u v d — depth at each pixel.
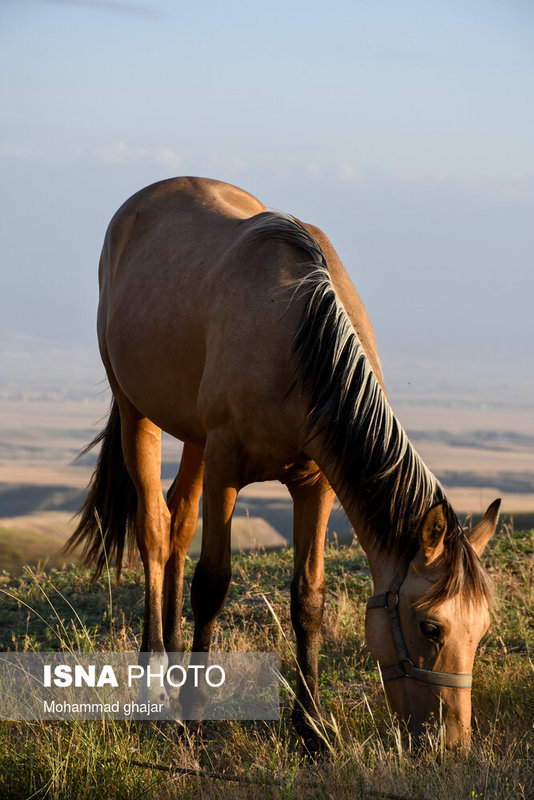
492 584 5.68
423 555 5.75
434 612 5.56
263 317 6.86
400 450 6.09
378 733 6.57
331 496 7.09
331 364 6.40
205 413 7.18
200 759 6.73
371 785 5.55
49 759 5.86
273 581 11.57
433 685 5.60
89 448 9.65
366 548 6.18
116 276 9.12
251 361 6.80
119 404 9.02
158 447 8.98
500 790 5.46
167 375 7.92
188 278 7.83
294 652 8.48
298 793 5.59
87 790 5.74
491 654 8.23
